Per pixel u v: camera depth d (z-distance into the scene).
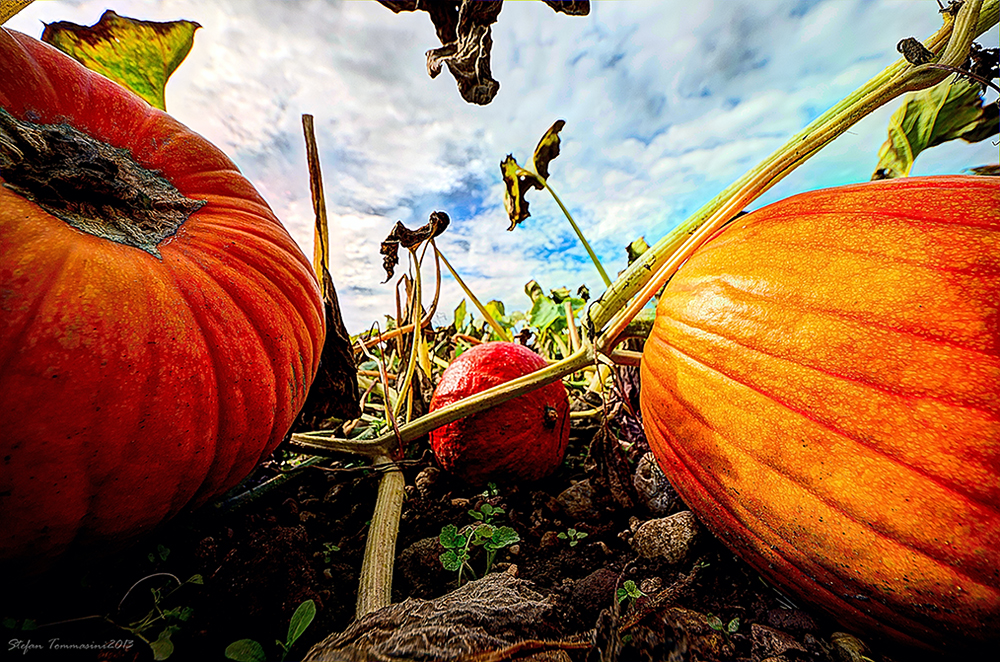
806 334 0.20
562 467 0.42
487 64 0.33
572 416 0.49
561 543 0.30
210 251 0.23
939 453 0.17
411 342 0.49
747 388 0.21
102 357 0.16
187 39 0.34
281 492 0.35
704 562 0.27
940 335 0.17
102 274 0.17
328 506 0.34
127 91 0.26
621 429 0.45
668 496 0.32
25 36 0.21
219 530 0.28
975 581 0.16
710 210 0.32
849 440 0.18
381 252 0.38
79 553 0.19
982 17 0.24
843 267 0.20
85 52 0.31
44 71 0.21
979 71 0.26
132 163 0.23
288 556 0.25
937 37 0.26
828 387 0.19
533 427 0.37
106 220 0.20
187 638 0.21
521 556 0.29
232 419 0.21
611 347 0.36
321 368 0.36
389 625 0.18
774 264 0.22
